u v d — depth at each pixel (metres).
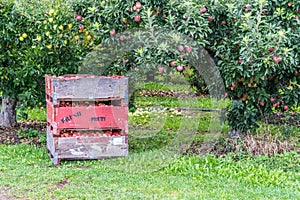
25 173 5.64
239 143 6.78
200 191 5.14
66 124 6.17
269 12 6.75
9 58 7.54
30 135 7.82
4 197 4.87
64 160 6.38
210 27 6.74
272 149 6.57
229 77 6.66
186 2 6.21
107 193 5.01
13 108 8.51
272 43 6.15
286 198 4.94
